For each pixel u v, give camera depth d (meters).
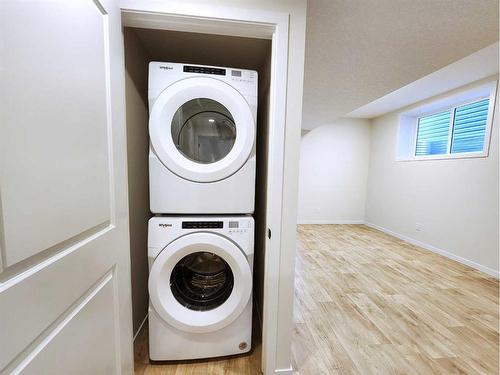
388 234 4.46
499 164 2.70
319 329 1.72
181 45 1.58
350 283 2.46
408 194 4.03
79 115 0.69
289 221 1.19
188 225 1.22
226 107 1.24
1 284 0.45
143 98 1.59
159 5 1.01
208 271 1.41
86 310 0.74
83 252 0.71
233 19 1.05
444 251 3.32
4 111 0.45
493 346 1.58
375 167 4.96
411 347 1.55
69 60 0.64
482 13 1.31
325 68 2.01
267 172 1.34
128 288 1.07
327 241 3.95
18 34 0.48
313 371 1.34
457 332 1.71
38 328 0.54
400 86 2.42
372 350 1.52
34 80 0.52
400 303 2.08
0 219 0.45
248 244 1.27
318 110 3.37
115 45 0.92
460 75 2.77
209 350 1.33
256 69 1.89
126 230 1.05
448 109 3.62
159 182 1.22
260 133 1.72
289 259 1.21
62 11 0.61
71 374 0.66
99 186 0.81
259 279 1.69
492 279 2.61
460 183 3.13
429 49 1.70
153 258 1.22
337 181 5.19
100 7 0.81
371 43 1.63
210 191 1.25
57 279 0.60
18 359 0.49
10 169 0.46
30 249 0.51
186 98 1.21
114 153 0.92
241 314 1.33
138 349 1.45
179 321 1.26
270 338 1.24
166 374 1.29
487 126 2.81
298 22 1.10
